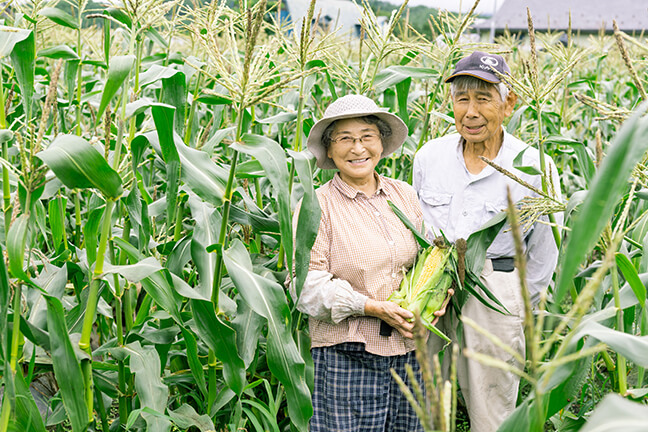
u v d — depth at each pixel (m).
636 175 2.61
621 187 1.51
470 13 4.05
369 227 3.37
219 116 4.59
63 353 2.63
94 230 3.33
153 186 4.99
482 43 4.25
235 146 2.91
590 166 3.86
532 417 2.12
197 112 4.89
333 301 3.21
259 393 4.05
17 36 2.79
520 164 3.39
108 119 2.84
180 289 2.95
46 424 3.28
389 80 4.46
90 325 2.82
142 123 4.36
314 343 3.43
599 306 3.63
